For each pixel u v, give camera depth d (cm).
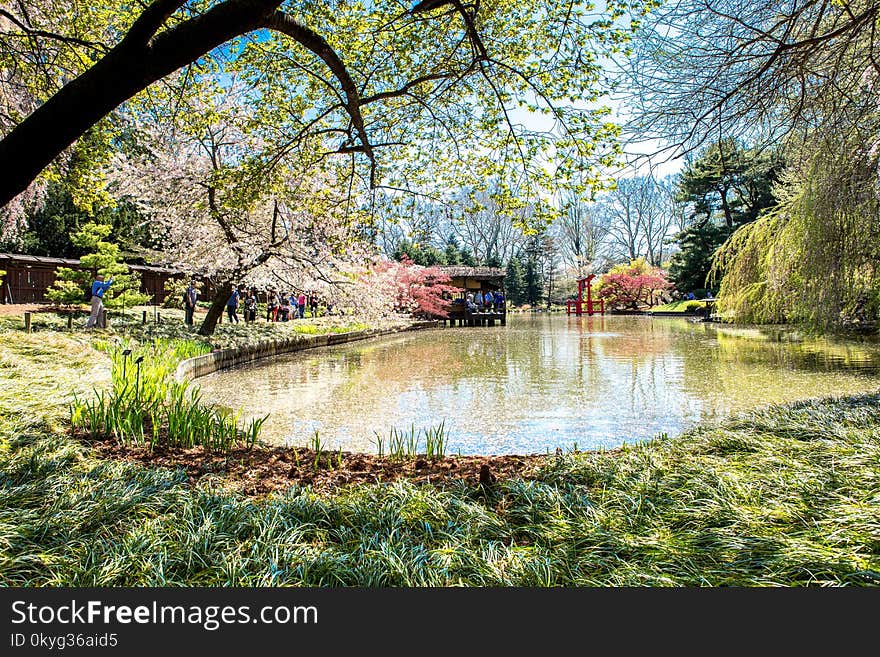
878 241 723
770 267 1133
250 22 374
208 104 776
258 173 722
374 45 625
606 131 543
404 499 295
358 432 563
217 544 235
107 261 1459
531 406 694
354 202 772
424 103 642
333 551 237
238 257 1409
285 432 562
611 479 328
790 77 501
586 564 221
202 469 377
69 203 2141
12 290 1948
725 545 223
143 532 243
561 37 549
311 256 1439
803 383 791
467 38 583
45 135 358
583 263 6069
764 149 615
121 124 840
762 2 493
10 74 767
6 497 275
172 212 1403
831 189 687
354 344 1806
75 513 261
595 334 2091
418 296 2925
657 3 481
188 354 1030
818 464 329
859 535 222
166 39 366
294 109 703
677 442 420
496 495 313
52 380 655
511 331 2423
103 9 720
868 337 1312
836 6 496
